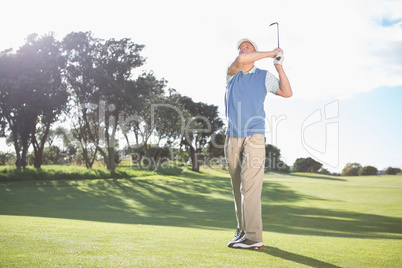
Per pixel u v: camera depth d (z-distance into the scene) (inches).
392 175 1691.7
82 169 1357.0
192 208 626.2
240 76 120.6
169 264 79.0
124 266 76.2
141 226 231.1
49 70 1256.2
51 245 96.3
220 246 110.9
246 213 112.3
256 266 80.6
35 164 1369.3
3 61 1262.3
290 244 124.5
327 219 490.0
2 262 75.6
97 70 1325.0
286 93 118.3
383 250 110.3
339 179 1550.2
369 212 608.1
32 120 1288.1
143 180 1326.3
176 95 1776.6
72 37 1325.0
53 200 711.1
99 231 141.8
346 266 84.5
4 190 871.1
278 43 126.0
